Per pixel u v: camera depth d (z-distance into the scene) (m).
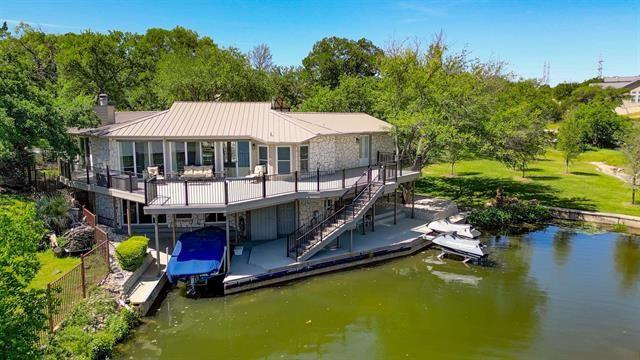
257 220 21.56
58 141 20.58
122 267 16.41
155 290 16.09
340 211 20.64
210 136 22.33
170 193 18.70
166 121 23.55
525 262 20.66
